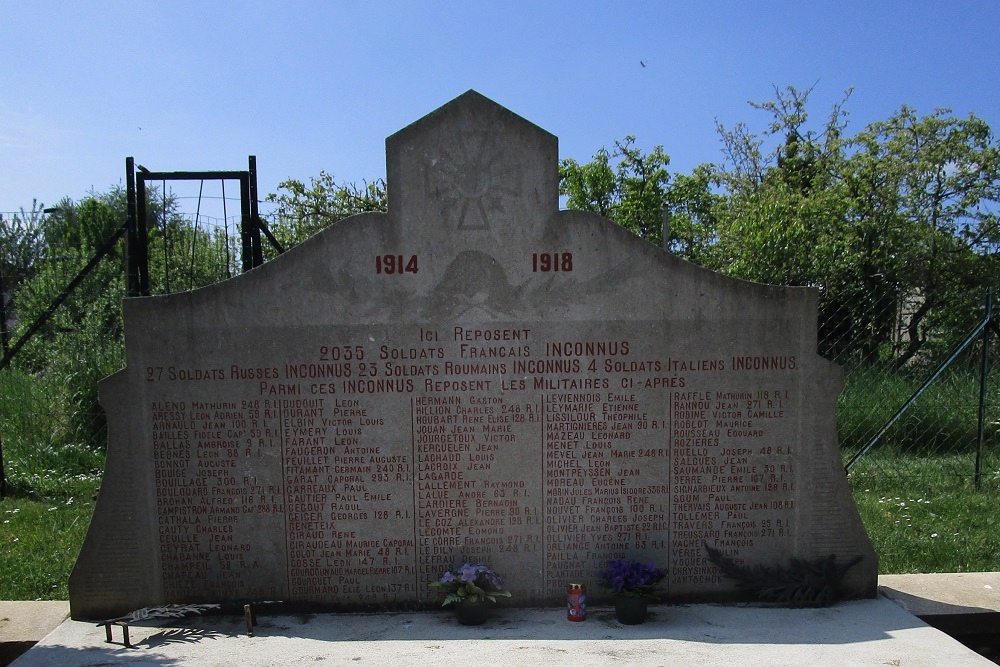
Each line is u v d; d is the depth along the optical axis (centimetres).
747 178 2605
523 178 486
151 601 496
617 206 2644
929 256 1750
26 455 945
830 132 2453
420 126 481
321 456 495
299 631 466
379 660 420
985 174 1953
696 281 496
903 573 612
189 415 489
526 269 491
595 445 503
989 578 553
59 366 1079
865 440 1013
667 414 504
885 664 411
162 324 484
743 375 503
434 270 488
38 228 1970
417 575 503
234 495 495
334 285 487
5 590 577
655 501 508
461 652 430
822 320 1232
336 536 500
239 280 484
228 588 498
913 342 1176
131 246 880
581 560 509
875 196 1808
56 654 431
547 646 437
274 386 490
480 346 494
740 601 512
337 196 2159
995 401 1036
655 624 471
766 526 512
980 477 878
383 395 494
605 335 497
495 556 505
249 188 877
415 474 499
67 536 693
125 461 489
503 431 499
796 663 413
